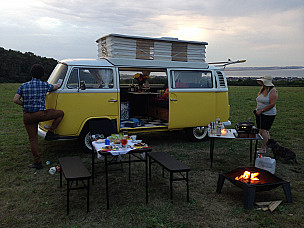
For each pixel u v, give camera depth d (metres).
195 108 7.50
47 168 5.57
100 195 4.34
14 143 7.43
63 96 5.97
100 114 6.38
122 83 8.59
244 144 7.65
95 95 6.29
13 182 4.85
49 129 5.85
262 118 6.32
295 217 3.69
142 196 4.31
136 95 8.62
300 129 9.69
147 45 6.99
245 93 27.27
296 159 6.04
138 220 3.60
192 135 7.73
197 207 3.97
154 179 5.04
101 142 4.49
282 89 34.19
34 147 5.45
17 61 60.53
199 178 5.11
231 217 3.70
